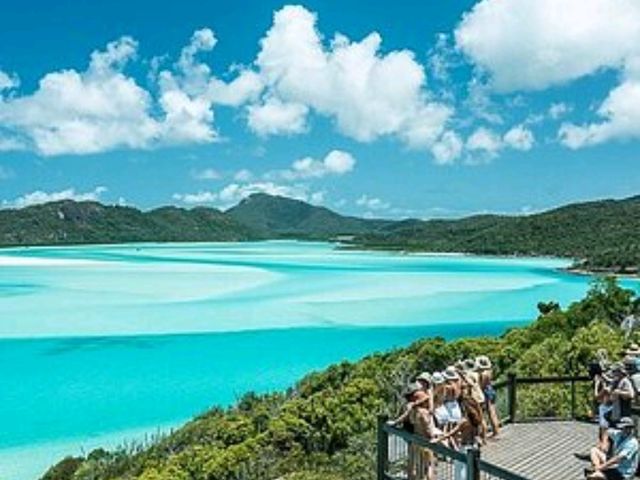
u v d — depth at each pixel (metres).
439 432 11.20
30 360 50.75
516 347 34.69
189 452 26.20
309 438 25.59
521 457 13.07
